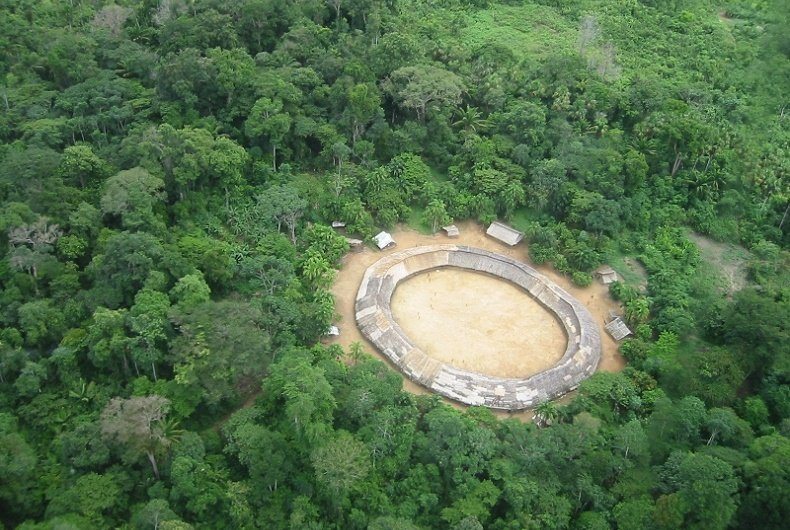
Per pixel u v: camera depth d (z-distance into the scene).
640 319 97.94
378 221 113.56
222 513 69.94
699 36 152.75
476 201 115.75
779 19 154.50
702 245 113.38
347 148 115.44
